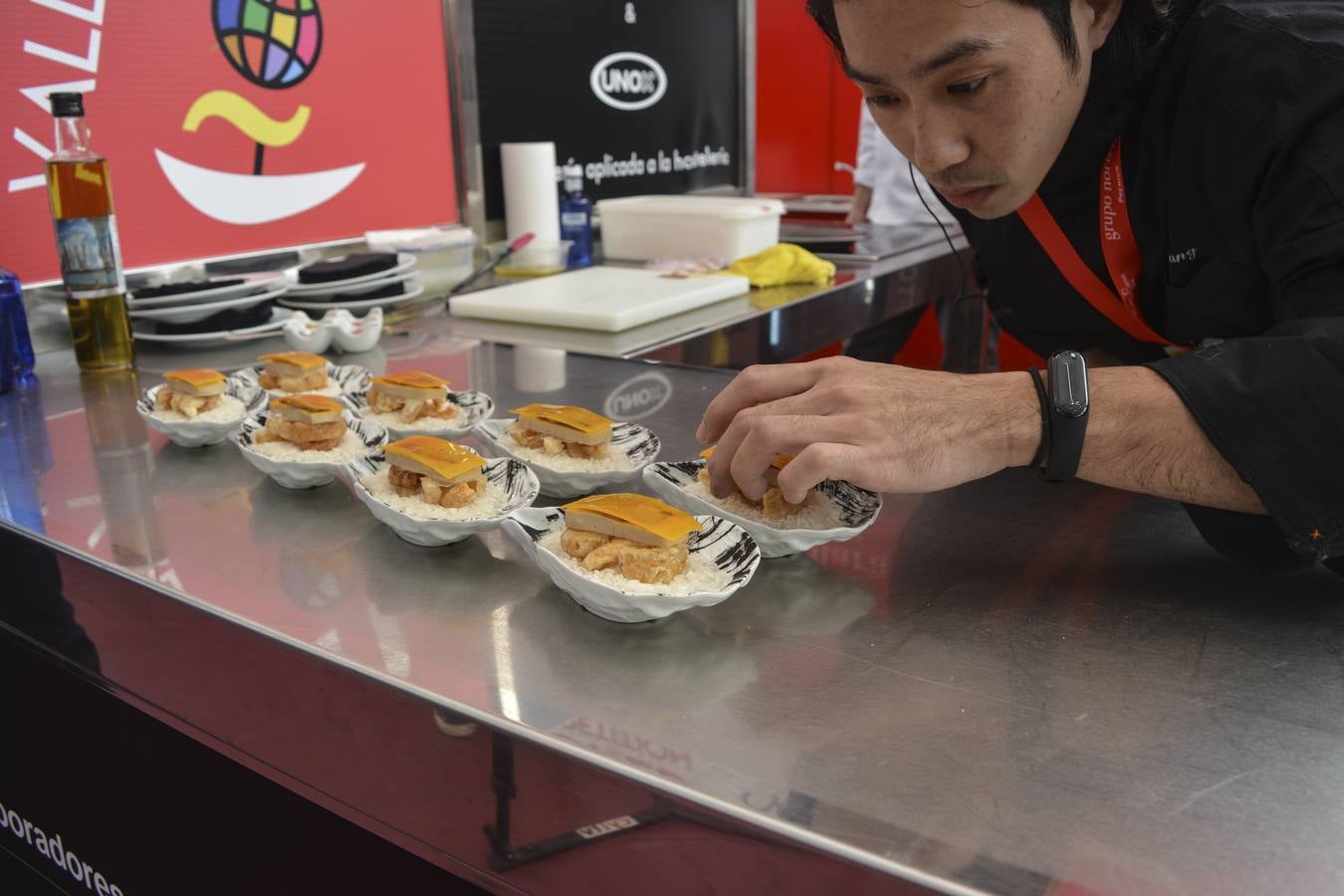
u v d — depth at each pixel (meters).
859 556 0.82
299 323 1.50
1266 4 0.85
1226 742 0.56
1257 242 0.84
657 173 2.82
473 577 0.78
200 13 1.72
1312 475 0.68
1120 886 0.45
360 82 2.01
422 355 1.53
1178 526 0.87
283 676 0.68
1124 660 0.65
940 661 0.65
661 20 2.72
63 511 0.92
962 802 0.51
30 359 1.39
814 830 0.49
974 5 0.74
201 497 0.95
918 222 2.94
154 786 0.96
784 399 0.79
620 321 1.68
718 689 0.62
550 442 0.94
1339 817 0.50
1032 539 0.85
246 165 1.84
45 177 1.55
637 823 0.54
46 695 1.04
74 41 1.57
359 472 0.91
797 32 4.11
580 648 0.67
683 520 0.73
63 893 1.15
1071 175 1.04
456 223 2.30
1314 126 0.77
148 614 0.77
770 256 2.12
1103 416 0.72
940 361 2.71
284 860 0.87
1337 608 0.72
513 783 0.58
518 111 2.39
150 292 1.58
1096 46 0.87
